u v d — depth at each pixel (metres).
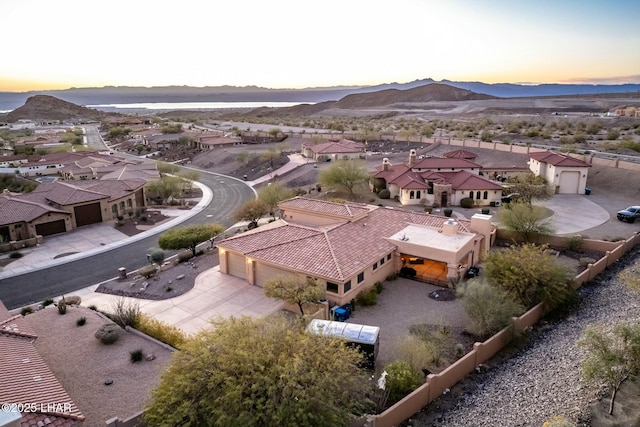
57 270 43.12
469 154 76.50
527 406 20.14
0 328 21.75
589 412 19.03
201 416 16.47
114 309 31.36
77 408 18.42
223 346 17.94
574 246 39.81
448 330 27.06
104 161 95.44
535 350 25.30
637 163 61.09
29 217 52.25
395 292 33.16
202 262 40.66
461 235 37.16
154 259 41.88
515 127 120.94
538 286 29.09
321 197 66.00
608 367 18.12
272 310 30.77
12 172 92.62
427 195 59.12
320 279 30.52
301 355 17.17
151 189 73.31
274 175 91.75
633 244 39.41
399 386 20.80
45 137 163.62
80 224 58.50
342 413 16.80
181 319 29.97
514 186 57.72
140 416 18.09
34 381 18.38
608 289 31.98
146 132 178.38
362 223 39.38
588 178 64.81
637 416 18.39
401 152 99.50
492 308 25.69
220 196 79.25
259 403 15.66
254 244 35.88
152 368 23.38
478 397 21.20
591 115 160.12
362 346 22.62
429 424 19.38
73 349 25.34
